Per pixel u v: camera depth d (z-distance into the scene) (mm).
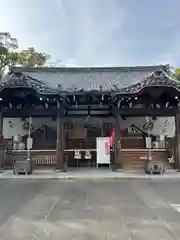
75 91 11273
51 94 10781
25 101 12195
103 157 11906
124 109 11422
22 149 12781
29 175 9773
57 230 3885
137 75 16203
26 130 14250
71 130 13891
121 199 5973
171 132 14203
